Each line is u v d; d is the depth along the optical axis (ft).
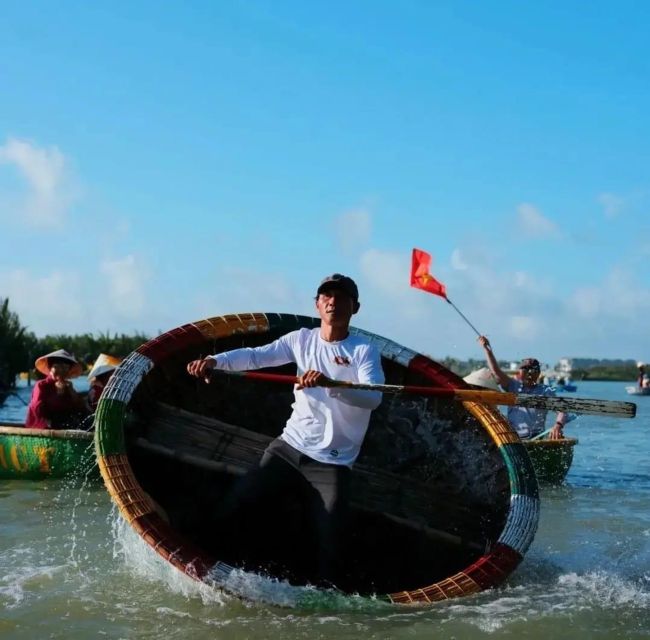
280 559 17.37
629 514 23.52
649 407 85.97
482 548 17.61
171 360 18.61
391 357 19.21
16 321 111.04
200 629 13.04
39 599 14.37
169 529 14.79
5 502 23.44
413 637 12.78
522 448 17.79
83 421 29.89
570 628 13.23
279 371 19.81
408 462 19.56
